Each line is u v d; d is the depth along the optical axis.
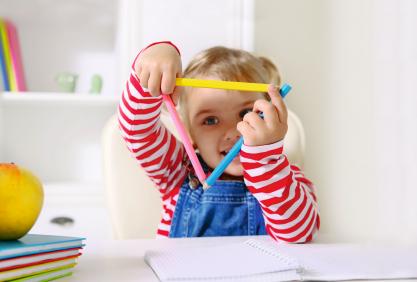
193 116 1.07
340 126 1.91
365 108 1.92
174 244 0.69
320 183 1.89
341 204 1.89
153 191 1.16
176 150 1.07
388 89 1.89
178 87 0.76
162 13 1.85
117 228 1.13
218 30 1.87
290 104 1.88
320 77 1.90
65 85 1.99
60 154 2.16
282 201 0.75
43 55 2.14
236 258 0.54
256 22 1.87
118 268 0.52
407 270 0.52
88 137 2.17
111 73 2.19
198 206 1.04
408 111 1.85
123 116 0.94
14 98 1.88
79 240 0.51
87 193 1.81
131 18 1.83
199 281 0.46
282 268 0.49
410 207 1.83
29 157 2.14
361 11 1.92
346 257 0.58
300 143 1.27
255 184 0.76
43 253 0.46
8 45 1.95
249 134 0.72
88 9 2.13
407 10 1.85
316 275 0.50
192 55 1.86
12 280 0.44
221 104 1.05
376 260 0.57
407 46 1.85
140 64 0.78
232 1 1.85
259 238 0.80
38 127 2.14
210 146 1.06
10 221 0.49
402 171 1.85
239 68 1.11
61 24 2.15
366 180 1.90
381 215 1.87
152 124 0.95
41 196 0.52
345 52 1.91
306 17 1.90
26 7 2.09
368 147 1.91
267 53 1.87
